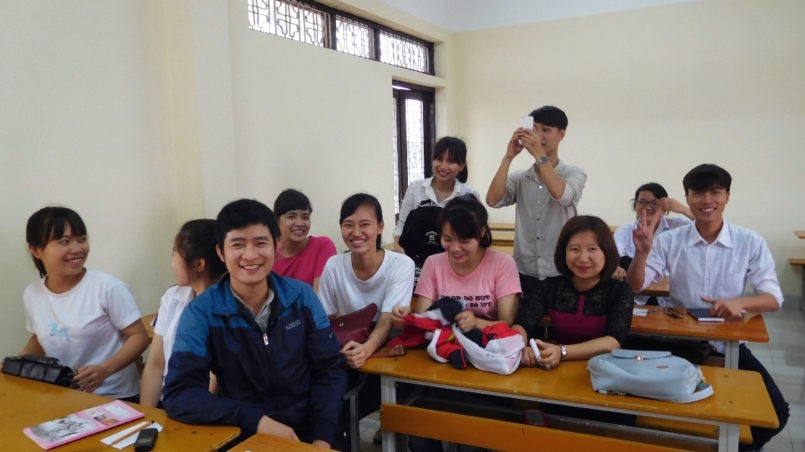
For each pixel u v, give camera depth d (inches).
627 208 213.9
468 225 77.2
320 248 109.7
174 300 72.4
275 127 141.5
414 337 78.2
